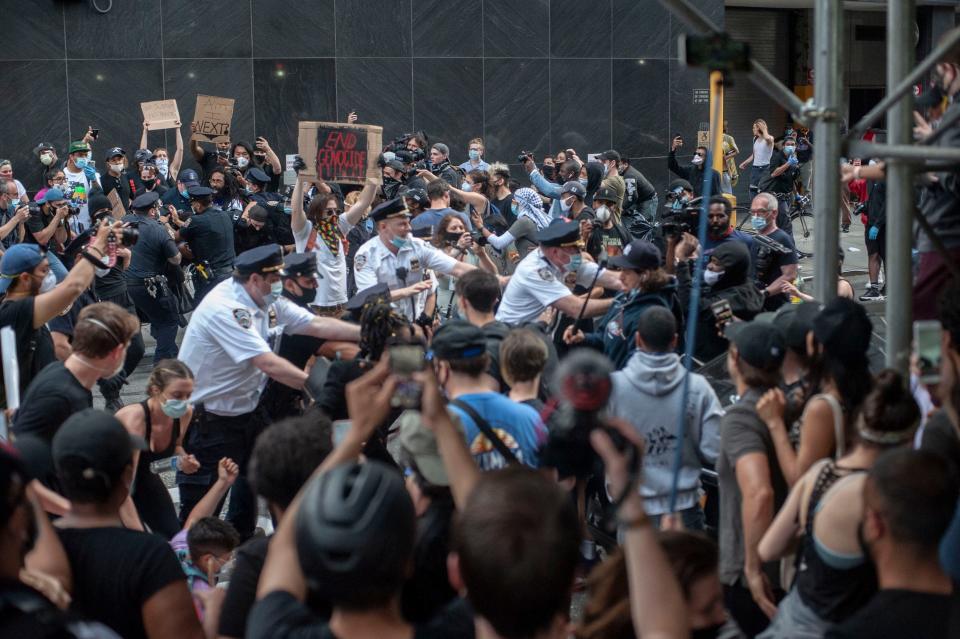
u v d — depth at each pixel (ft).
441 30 77.46
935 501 10.90
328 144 36.17
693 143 87.20
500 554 8.07
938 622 11.03
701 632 11.09
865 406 12.92
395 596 9.21
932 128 17.95
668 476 19.90
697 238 30.45
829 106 15.07
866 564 12.25
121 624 12.98
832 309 15.10
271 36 72.90
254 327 25.09
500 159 80.64
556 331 29.25
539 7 80.38
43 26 67.05
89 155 60.80
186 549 19.84
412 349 10.84
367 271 32.91
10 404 16.80
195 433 24.93
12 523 9.70
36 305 22.59
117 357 19.84
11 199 51.67
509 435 17.08
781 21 107.24
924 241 17.81
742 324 20.85
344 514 8.77
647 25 84.17
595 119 83.41
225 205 53.47
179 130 63.98
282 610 9.37
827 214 15.49
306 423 13.58
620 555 11.02
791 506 13.66
